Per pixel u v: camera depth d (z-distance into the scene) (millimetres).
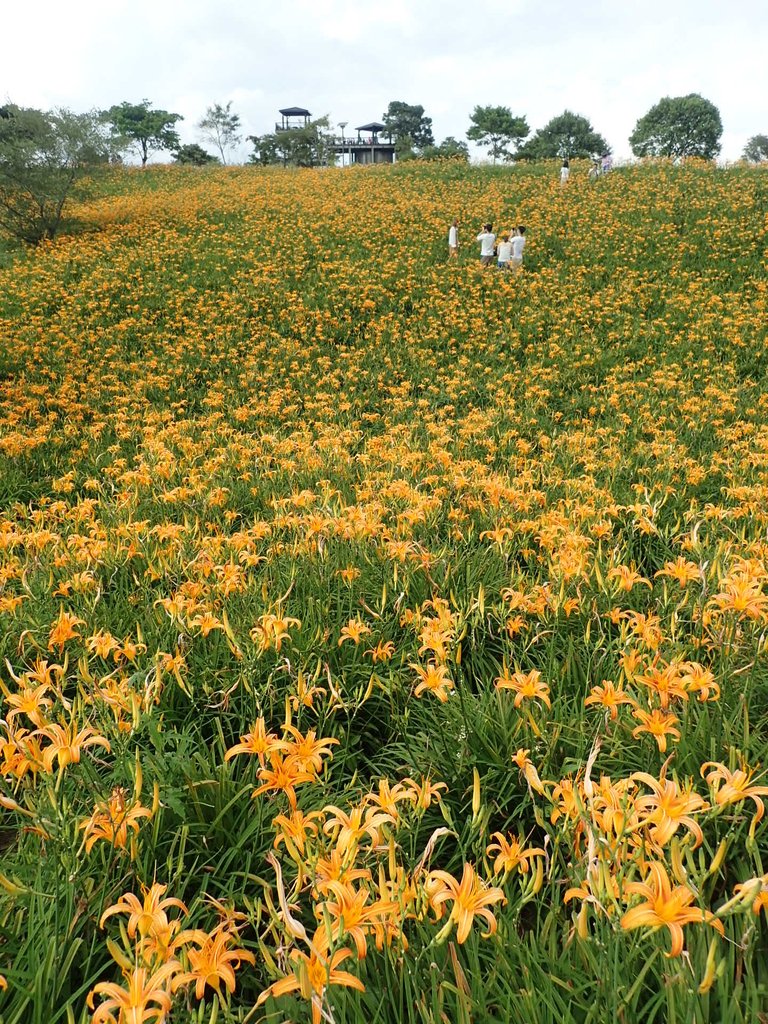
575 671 3217
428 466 7078
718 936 1513
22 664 3521
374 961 1702
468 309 15352
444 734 2828
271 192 30438
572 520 4805
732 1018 1456
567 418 9820
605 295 15656
